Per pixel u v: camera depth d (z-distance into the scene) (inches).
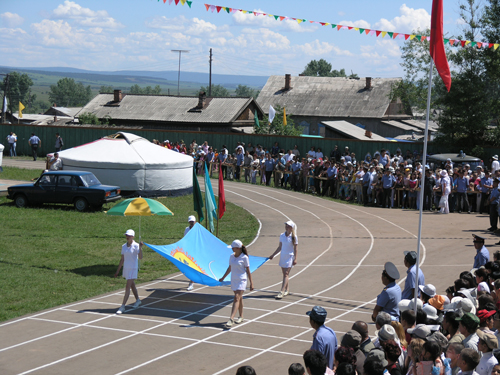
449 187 1095.6
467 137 1583.4
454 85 1546.5
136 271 538.3
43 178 1080.8
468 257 748.6
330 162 1358.3
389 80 2935.5
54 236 857.5
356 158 1675.7
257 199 1296.8
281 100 2947.8
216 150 1854.1
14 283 610.9
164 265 729.0
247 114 2406.5
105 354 425.1
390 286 391.5
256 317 520.7
